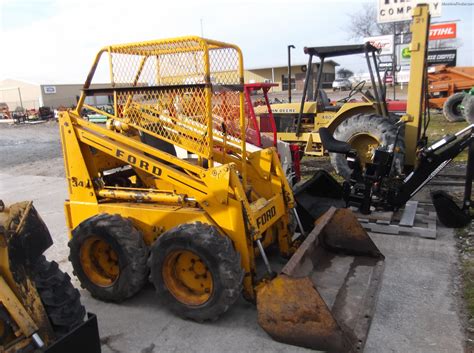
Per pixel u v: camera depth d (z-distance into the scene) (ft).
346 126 24.07
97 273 12.48
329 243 12.82
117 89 12.37
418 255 14.52
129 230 11.71
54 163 38.32
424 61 21.68
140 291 12.91
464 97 44.29
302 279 9.24
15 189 27.94
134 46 12.03
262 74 118.32
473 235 15.72
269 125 29.60
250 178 13.61
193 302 11.00
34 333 7.70
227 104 12.76
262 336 10.33
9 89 129.08
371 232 16.67
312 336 9.36
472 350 9.52
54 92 116.78
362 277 11.57
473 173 16.51
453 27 89.71
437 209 16.70
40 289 8.19
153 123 12.08
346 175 24.35
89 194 13.14
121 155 12.14
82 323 8.25
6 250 7.56
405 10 76.33
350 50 25.61
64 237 18.10
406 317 10.89
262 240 12.72
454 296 11.78
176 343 10.30
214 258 10.27
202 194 11.10
